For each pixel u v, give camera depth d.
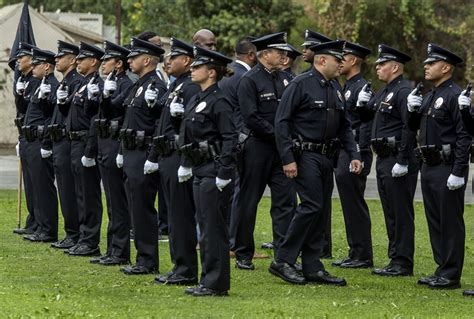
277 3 49.62
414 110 15.41
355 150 15.65
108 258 16.94
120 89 16.75
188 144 13.84
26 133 19.64
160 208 20.53
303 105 15.14
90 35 48.09
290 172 15.05
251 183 16.61
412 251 16.45
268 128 16.41
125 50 17.00
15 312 12.52
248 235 16.75
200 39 17.36
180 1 54.00
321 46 15.20
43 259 17.45
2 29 45.84
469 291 14.55
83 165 17.78
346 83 17.67
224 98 13.79
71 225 18.84
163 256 17.94
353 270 17.05
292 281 15.21
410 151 16.20
